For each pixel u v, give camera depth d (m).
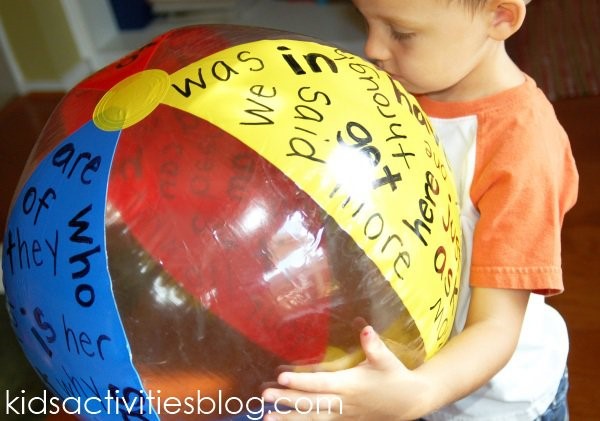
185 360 0.55
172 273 0.54
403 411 0.62
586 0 2.60
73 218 0.57
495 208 0.71
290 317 0.55
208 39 0.66
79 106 0.64
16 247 0.62
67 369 0.60
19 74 2.80
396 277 0.58
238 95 0.59
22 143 2.51
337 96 0.61
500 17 0.71
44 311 0.59
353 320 0.57
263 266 0.54
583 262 1.59
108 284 0.55
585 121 2.02
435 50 0.71
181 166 0.56
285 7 2.57
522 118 0.75
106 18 2.76
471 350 0.68
